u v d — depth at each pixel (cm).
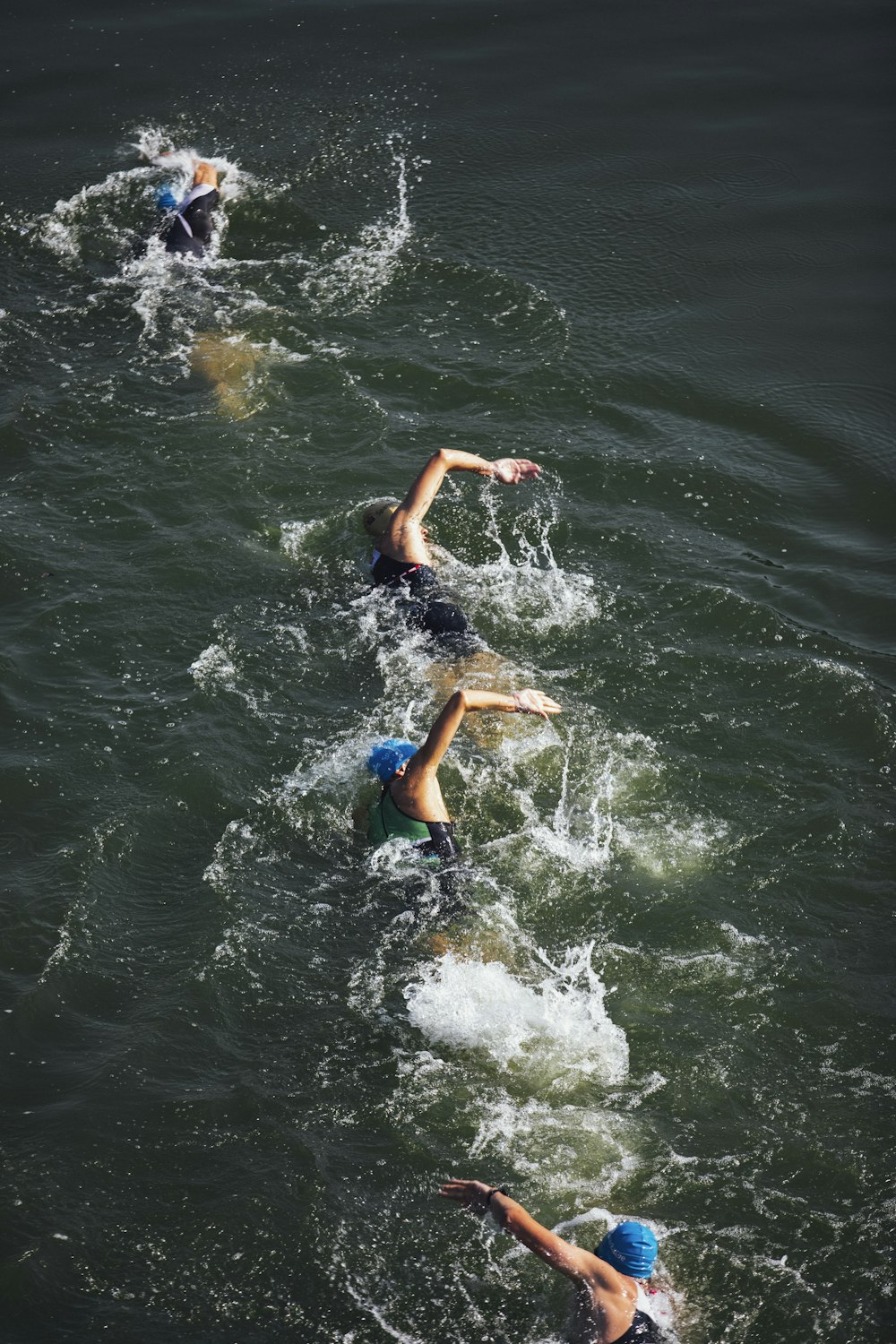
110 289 2384
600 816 1399
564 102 3009
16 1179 1031
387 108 2984
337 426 2045
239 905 1288
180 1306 952
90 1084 1112
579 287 2397
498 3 3528
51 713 1516
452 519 1862
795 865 1337
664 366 2195
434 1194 1034
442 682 1584
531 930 1270
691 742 1498
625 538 1834
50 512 1847
